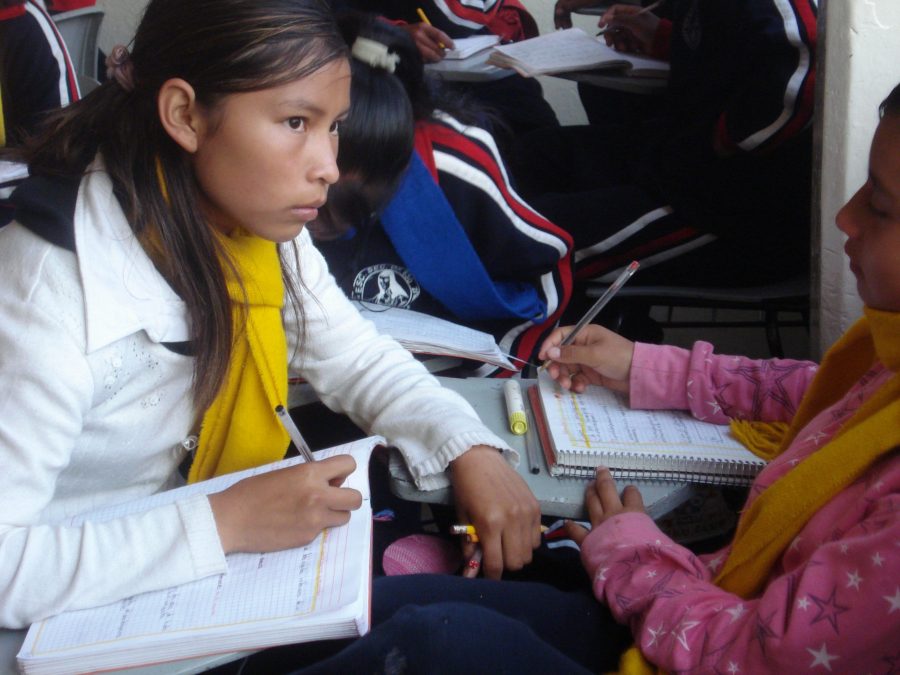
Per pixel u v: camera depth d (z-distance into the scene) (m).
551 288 1.88
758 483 1.09
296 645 1.03
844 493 0.94
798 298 1.96
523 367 1.88
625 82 2.29
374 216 1.60
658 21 2.56
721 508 1.49
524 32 3.08
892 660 0.82
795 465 1.06
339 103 0.97
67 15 2.41
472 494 1.13
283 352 1.18
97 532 0.90
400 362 1.34
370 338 1.35
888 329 0.95
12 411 0.90
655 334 2.30
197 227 1.00
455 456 1.16
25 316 0.92
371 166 1.48
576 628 1.06
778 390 1.27
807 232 2.09
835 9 1.37
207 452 1.18
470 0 2.89
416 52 1.58
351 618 0.82
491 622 0.85
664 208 2.12
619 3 2.94
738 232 2.08
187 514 0.92
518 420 1.29
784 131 1.88
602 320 2.22
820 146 1.43
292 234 1.01
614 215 2.13
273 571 0.90
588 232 2.14
